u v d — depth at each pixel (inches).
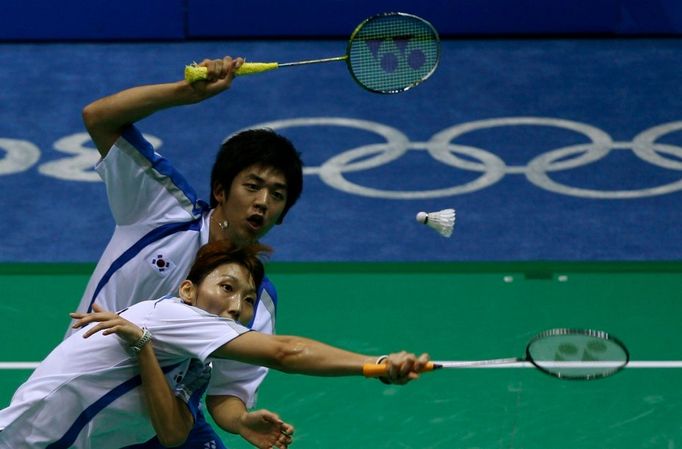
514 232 1224.8
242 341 602.2
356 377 970.1
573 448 872.3
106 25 1600.6
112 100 653.9
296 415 917.2
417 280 1139.3
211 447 703.1
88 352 632.4
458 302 1099.9
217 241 658.2
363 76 734.5
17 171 1331.2
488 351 1014.4
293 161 679.1
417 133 1406.3
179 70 1539.1
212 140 1389.0
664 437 887.7
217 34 1606.8
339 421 908.6
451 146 1378.0
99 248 1202.6
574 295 1113.4
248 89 1493.6
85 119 660.7
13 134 1406.3
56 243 1208.8
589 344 613.3
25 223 1241.4
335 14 1599.4
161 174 675.4
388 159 1352.1
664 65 1551.4
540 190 1298.0
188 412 644.7
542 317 1074.1
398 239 1213.7
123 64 1553.9
